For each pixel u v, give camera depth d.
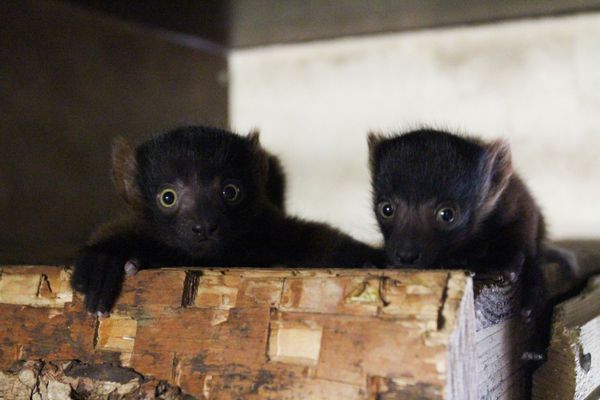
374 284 0.35
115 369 0.38
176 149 0.48
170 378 0.37
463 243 0.46
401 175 0.46
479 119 0.70
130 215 0.49
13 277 0.40
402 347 0.34
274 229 0.50
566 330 0.41
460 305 0.34
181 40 0.70
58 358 0.39
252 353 0.36
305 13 0.65
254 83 0.75
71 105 0.61
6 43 0.58
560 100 0.68
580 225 0.67
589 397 0.42
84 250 0.41
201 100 0.72
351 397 0.34
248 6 0.62
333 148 0.74
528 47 0.69
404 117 0.71
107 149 0.64
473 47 0.70
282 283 0.36
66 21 0.61
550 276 0.49
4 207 0.57
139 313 0.38
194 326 0.37
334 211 0.73
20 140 0.58
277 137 0.75
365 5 0.63
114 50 0.65
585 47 0.67
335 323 0.35
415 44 0.71
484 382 0.37
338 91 0.73
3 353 0.40
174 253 0.47
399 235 0.45
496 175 0.47
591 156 0.67
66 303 0.39
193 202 0.47
